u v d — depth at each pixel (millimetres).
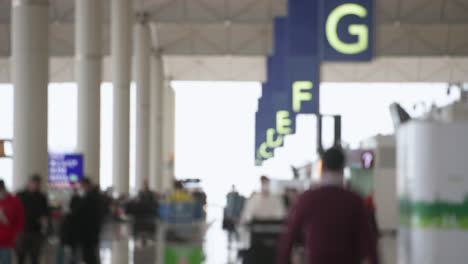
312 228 8391
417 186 11008
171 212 44969
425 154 10984
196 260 24938
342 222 8344
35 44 30156
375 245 8430
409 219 11172
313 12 30547
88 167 46062
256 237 16828
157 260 24953
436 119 12203
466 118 13820
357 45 25969
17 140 30266
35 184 19797
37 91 30172
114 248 30031
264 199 17656
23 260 19656
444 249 10891
